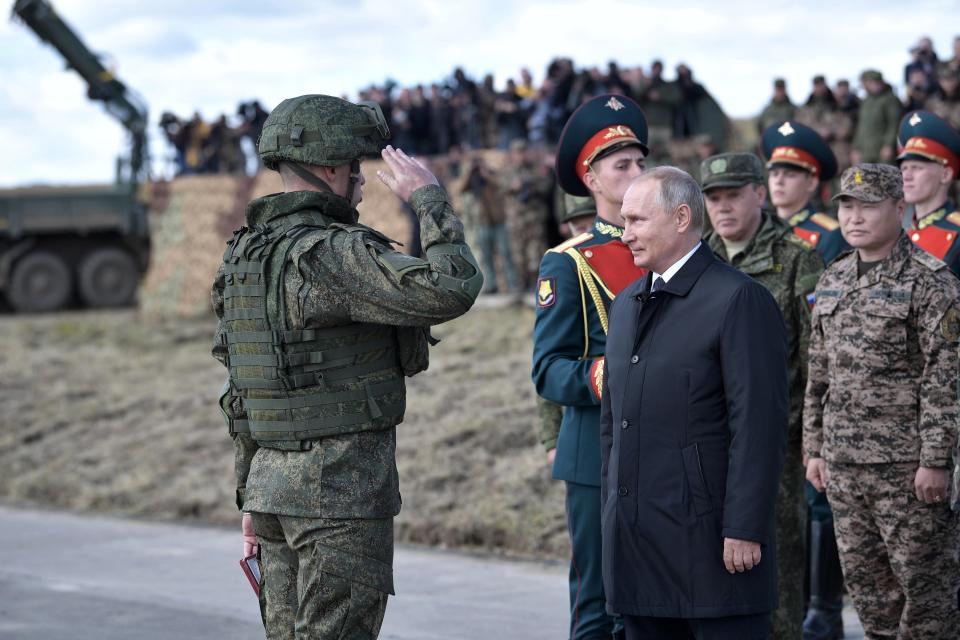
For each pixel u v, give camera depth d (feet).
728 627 12.04
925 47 42.45
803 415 15.74
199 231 63.05
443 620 19.71
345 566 11.46
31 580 23.27
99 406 40.32
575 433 14.61
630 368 12.46
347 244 11.43
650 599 12.23
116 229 84.07
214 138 68.74
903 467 14.61
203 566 24.17
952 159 17.97
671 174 12.41
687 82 48.75
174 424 36.76
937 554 14.64
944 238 17.81
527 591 21.33
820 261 16.63
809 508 18.16
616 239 14.78
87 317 73.20
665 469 12.15
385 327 11.85
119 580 23.17
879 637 15.37
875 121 42.63
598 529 14.40
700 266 12.37
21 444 37.35
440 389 36.24
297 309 11.53
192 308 62.85
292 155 11.85
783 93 45.91
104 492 31.04
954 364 14.20
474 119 54.13
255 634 19.56
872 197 14.52
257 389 11.78
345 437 11.62
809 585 18.08
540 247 48.62
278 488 11.67
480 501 26.30
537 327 14.55
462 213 51.26
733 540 11.74
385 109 55.88
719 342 12.03
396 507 11.87
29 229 81.76
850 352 14.88
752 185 16.62
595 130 14.92
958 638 14.90
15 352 53.57
